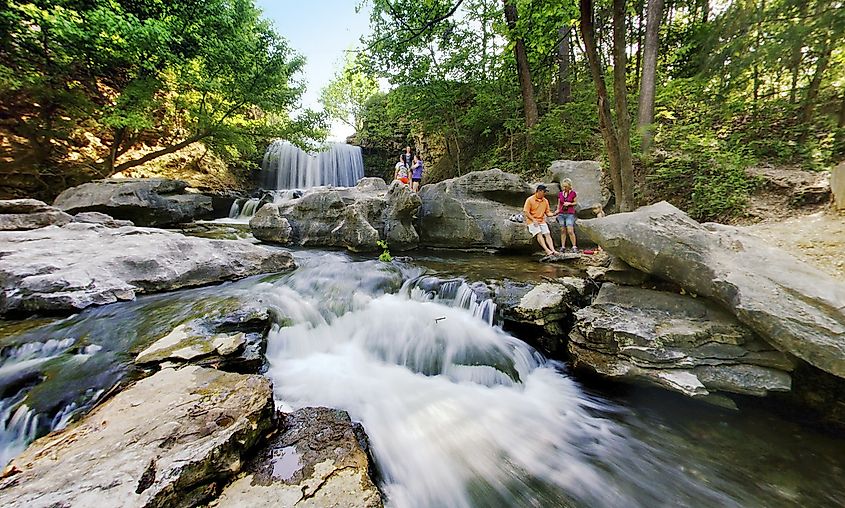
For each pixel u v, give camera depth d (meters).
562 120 11.54
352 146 23.48
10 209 6.36
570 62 13.66
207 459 1.94
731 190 6.96
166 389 2.62
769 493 2.55
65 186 11.68
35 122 10.88
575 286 4.99
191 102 13.12
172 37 11.47
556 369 4.25
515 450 3.04
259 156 19.67
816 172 6.71
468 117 13.73
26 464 1.86
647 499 2.56
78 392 2.87
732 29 8.39
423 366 4.20
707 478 2.73
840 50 6.98
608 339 3.71
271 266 6.49
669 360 3.34
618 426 3.36
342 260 7.32
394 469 2.71
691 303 3.69
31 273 4.41
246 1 14.17
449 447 3.01
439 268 6.54
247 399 2.51
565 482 2.72
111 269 4.89
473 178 9.24
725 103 8.88
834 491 2.54
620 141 5.56
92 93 12.21
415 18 7.34
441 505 2.48
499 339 4.56
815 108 7.59
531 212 7.57
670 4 12.19
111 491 1.68
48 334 3.68
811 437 3.03
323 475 2.09
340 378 3.76
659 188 8.33
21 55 9.95
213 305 4.41
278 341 4.09
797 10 6.84
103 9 9.76
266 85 14.46
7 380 3.03
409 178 11.84
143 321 4.00
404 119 17.81
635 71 12.86
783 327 2.85
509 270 6.34
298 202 9.44
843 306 2.76
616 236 4.10
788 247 4.16
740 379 3.12
